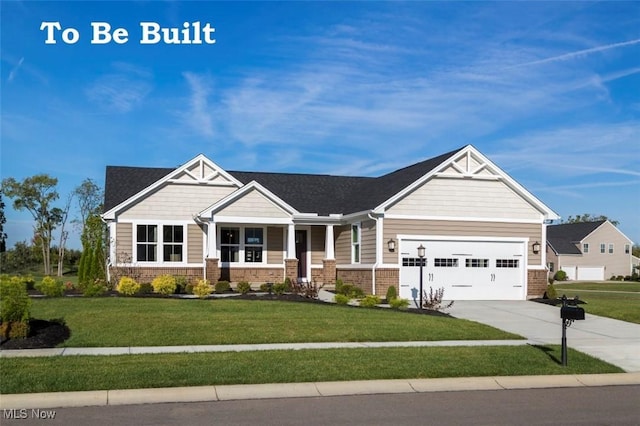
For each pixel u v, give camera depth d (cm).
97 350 1330
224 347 1388
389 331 1614
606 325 1906
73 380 1044
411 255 2581
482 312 2170
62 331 1491
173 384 1043
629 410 955
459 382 1123
